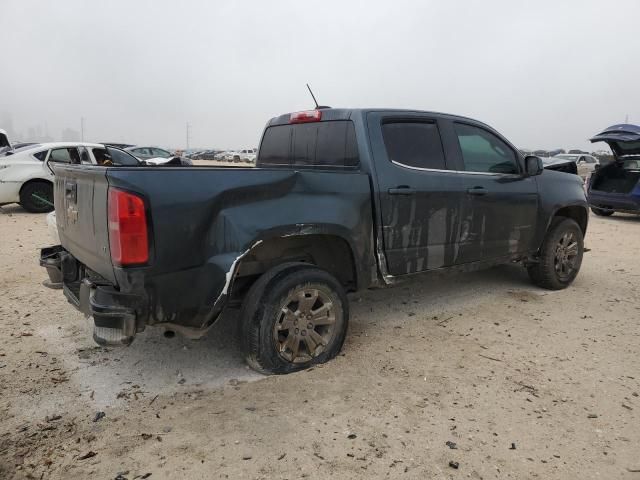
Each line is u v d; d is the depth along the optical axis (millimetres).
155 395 3215
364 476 2438
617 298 5457
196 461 2541
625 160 12273
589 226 11500
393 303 5199
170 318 3027
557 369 3646
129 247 2799
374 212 3896
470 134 4781
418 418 2951
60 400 3141
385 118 4164
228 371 3557
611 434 2820
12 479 2398
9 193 11109
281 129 4875
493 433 2812
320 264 3930
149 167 2975
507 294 5555
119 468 2486
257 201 3273
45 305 4906
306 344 3549
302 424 2873
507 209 4918
